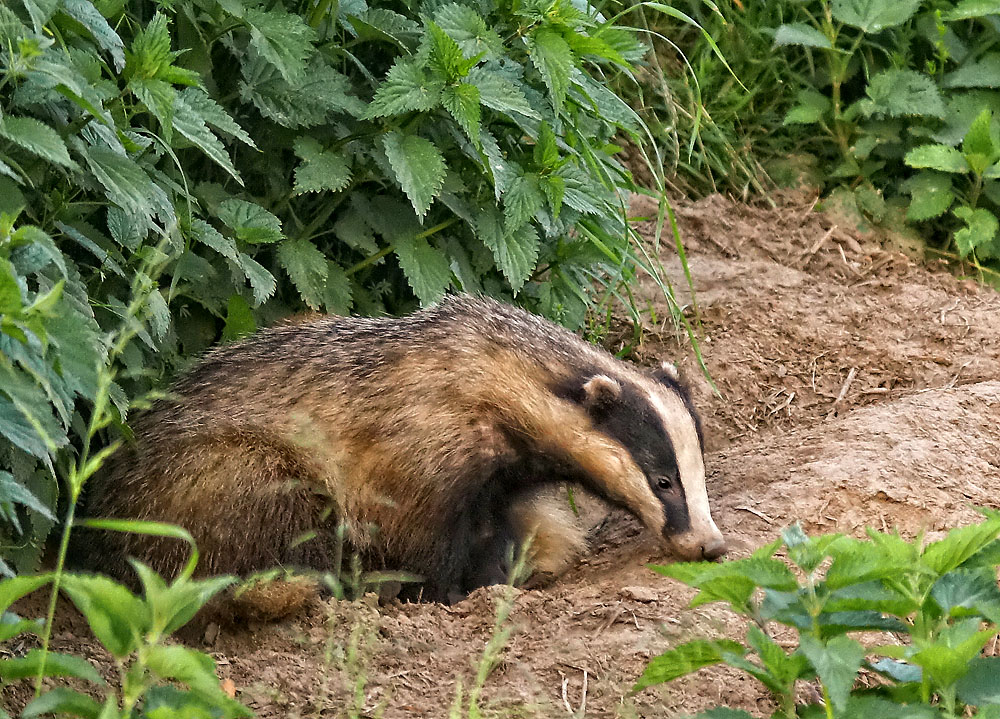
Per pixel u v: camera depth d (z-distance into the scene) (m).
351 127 11.37
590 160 11.95
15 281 6.32
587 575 10.75
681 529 10.09
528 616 8.65
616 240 12.85
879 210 16.33
